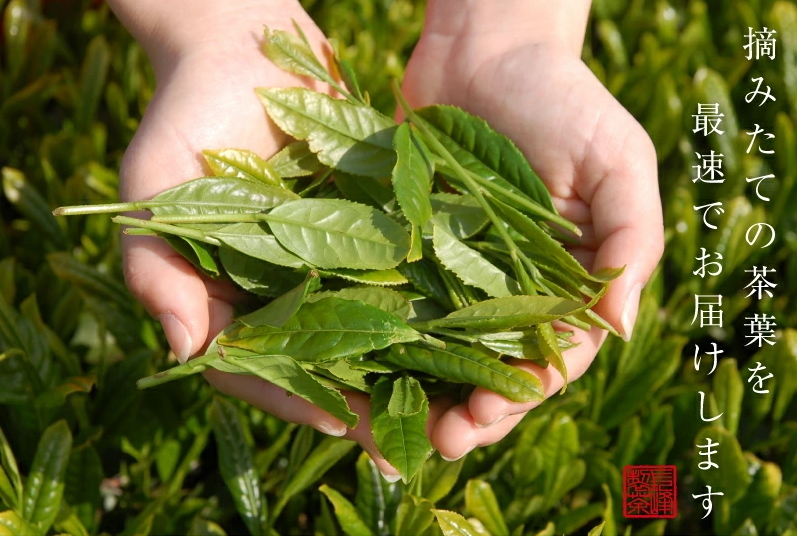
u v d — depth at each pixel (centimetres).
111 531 76
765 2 96
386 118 70
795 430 76
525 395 63
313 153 71
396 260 65
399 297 65
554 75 71
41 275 80
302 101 70
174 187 66
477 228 68
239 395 67
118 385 75
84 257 83
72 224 84
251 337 64
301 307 64
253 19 73
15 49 90
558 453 72
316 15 100
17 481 69
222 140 69
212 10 72
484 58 74
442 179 72
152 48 73
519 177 69
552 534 70
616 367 77
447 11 76
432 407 66
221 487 77
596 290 67
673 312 82
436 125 71
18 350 71
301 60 71
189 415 75
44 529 69
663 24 96
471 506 70
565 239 70
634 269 67
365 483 70
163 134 68
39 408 72
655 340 76
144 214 67
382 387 65
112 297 76
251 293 68
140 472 75
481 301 66
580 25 76
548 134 71
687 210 82
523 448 72
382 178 70
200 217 65
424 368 65
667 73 89
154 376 64
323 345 63
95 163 84
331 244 66
